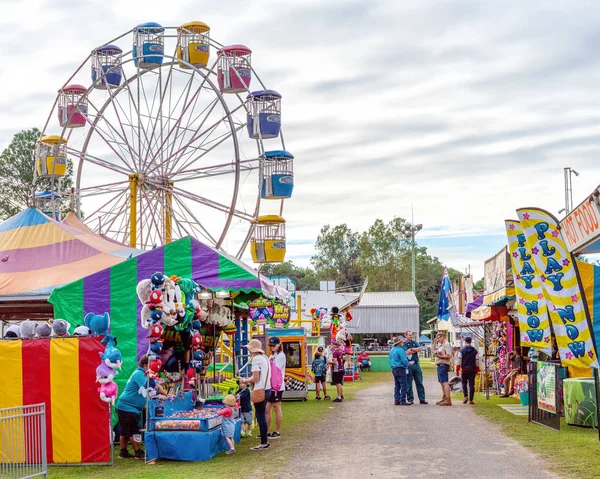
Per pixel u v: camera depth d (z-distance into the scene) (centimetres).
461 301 3747
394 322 5034
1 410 941
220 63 2575
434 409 1839
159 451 1138
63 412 1116
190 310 1195
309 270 10831
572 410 1413
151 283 1139
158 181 2305
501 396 2175
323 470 1012
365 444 1248
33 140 5762
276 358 1380
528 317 1453
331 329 3259
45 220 1786
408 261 8194
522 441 1231
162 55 2348
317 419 1661
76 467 1099
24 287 1580
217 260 1262
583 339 1089
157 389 1148
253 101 2538
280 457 1136
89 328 1162
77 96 2775
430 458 1086
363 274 8256
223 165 2258
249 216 2384
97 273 1274
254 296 1520
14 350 1126
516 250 1468
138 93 2362
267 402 1359
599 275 1434
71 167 5488
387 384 3062
